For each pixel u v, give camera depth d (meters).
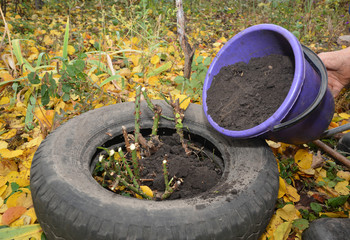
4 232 1.57
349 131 2.59
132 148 1.56
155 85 2.97
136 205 1.34
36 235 1.60
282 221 1.79
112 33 4.19
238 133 1.63
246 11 6.00
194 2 5.89
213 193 1.45
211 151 2.10
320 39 4.71
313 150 2.45
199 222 1.29
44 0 5.18
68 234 1.31
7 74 2.73
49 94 2.43
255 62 1.97
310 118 1.63
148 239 1.25
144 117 2.12
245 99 1.81
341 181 2.12
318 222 1.66
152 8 4.68
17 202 1.77
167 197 1.64
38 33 4.07
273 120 1.50
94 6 5.46
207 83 2.00
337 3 5.91
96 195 1.38
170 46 3.67
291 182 2.14
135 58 3.30
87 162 1.75
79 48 3.27
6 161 2.05
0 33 3.65
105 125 1.99
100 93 2.63
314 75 1.60
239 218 1.36
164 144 2.08
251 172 1.61
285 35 1.65
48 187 1.42
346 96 2.84
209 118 1.85
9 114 2.52
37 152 1.68
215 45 4.01
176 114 2.01
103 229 1.26
